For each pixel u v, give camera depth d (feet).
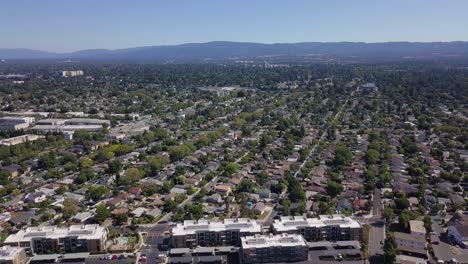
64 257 614.75
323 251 632.38
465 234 647.15
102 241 643.86
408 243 633.20
